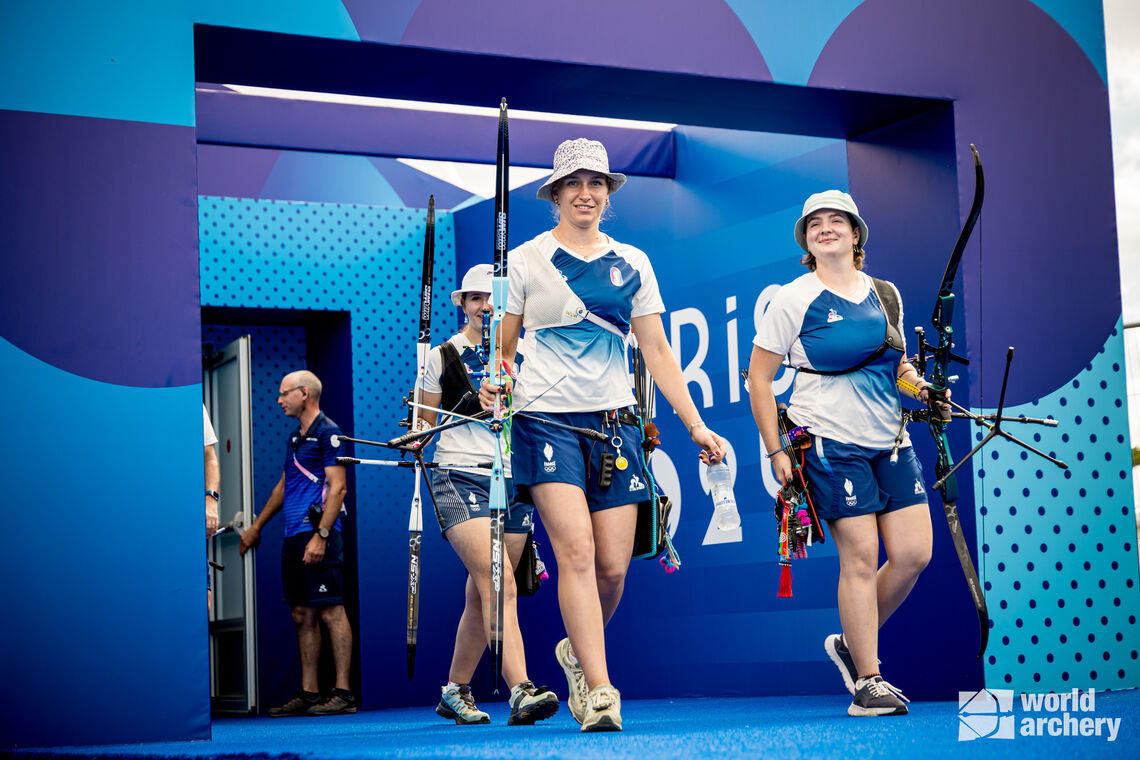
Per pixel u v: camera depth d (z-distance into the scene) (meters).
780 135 6.21
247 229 7.80
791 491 4.12
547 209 7.67
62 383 4.03
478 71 4.76
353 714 6.83
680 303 6.86
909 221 5.38
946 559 5.11
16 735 3.89
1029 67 5.36
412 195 8.43
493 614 3.43
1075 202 5.38
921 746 2.79
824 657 5.91
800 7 5.03
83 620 3.98
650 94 5.07
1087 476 5.25
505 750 2.95
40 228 4.05
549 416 3.70
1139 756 2.56
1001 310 5.15
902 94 5.13
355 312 8.00
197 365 4.18
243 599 7.51
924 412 4.20
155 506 4.09
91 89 4.15
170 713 4.03
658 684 6.88
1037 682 5.06
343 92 4.96
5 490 3.95
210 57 4.54
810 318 4.14
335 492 7.05
